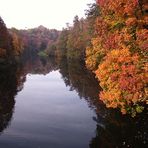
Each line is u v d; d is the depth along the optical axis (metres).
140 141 22.89
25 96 42.69
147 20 22.06
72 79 59.22
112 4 22.86
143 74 20.41
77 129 27.42
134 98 20.45
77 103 37.03
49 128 28.05
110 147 22.41
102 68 23.66
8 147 23.52
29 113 33.38
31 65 103.81
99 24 26.55
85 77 61.03
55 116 31.88
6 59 80.06
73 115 31.88
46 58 152.38
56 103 37.75
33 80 60.97
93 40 38.16
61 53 134.12
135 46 21.97
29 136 26.05
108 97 22.56
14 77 65.81
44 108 35.41
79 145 23.62
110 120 28.22
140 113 25.06
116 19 23.73
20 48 132.00
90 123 28.86
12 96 42.69
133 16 22.28
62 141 24.62
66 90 46.69
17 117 31.73
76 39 105.25
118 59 21.77
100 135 25.44
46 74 72.44
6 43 82.69
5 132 27.12
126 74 20.84
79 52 100.44
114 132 25.39
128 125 25.95
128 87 20.44
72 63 100.06
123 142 23.12
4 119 31.22
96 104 35.53
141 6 22.20
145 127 24.97
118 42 22.56
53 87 50.62
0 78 62.53
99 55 34.88
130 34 22.34
